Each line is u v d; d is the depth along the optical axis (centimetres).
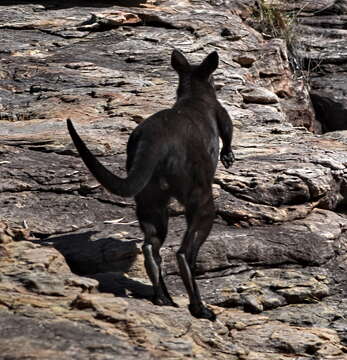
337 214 2189
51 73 3200
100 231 1877
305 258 1909
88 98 2922
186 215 1536
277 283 1795
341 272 1925
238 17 4128
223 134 1730
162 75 3294
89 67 3294
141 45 3600
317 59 4100
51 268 1559
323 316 1725
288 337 1567
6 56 3406
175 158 1495
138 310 1427
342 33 4309
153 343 1323
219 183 2122
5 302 1363
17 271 1508
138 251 1759
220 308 1664
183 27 3831
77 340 1239
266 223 2027
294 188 2125
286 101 3769
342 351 1573
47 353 1177
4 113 2778
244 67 3644
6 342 1203
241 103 3080
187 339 1405
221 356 1411
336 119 3903
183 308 1541
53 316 1327
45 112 2778
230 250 1855
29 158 2209
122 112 2738
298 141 2598
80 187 2064
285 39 4150
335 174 2272
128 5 4084
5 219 1877
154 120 1528
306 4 4612
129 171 1441
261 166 2241
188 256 1534
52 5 4072
